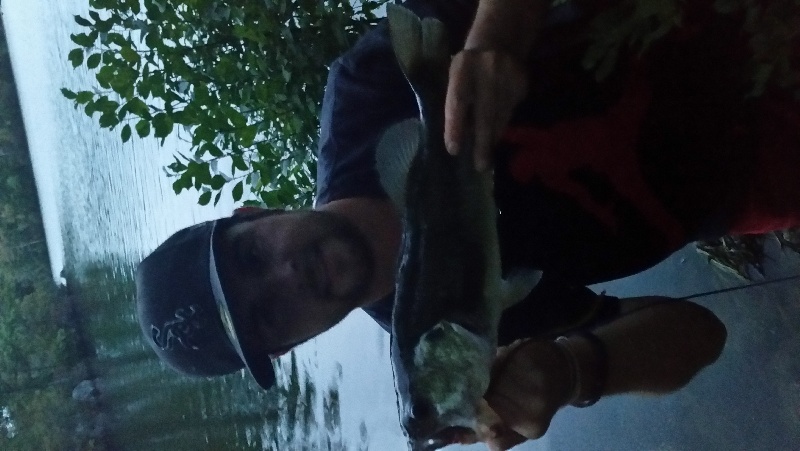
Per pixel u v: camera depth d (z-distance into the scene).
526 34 1.08
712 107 1.20
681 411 2.28
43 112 10.45
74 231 9.56
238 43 2.36
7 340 9.34
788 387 2.00
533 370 1.03
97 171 7.94
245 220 1.65
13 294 10.30
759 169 1.26
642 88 1.22
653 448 2.32
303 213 1.55
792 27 0.99
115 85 2.38
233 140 2.42
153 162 5.25
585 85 1.23
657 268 2.47
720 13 1.14
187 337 1.74
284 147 2.43
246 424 3.95
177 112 2.37
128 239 6.73
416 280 1.04
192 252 1.77
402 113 1.44
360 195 1.51
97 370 8.84
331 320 1.59
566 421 2.63
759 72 1.04
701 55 1.18
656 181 1.23
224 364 1.80
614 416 2.45
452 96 1.00
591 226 1.22
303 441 3.31
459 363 0.99
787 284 2.00
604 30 1.10
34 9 10.01
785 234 1.95
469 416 0.99
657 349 1.28
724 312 2.21
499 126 1.01
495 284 1.01
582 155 1.22
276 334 1.62
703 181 1.24
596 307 1.38
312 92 2.27
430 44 1.05
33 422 8.54
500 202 1.22
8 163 11.73
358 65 1.51
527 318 1.34
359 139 1.50
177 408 5.36
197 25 2.37
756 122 1.22
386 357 2.57
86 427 8.30
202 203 2.38
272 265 1.55
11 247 11.09
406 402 1.01
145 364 6.48
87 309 9.19
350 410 2.88
